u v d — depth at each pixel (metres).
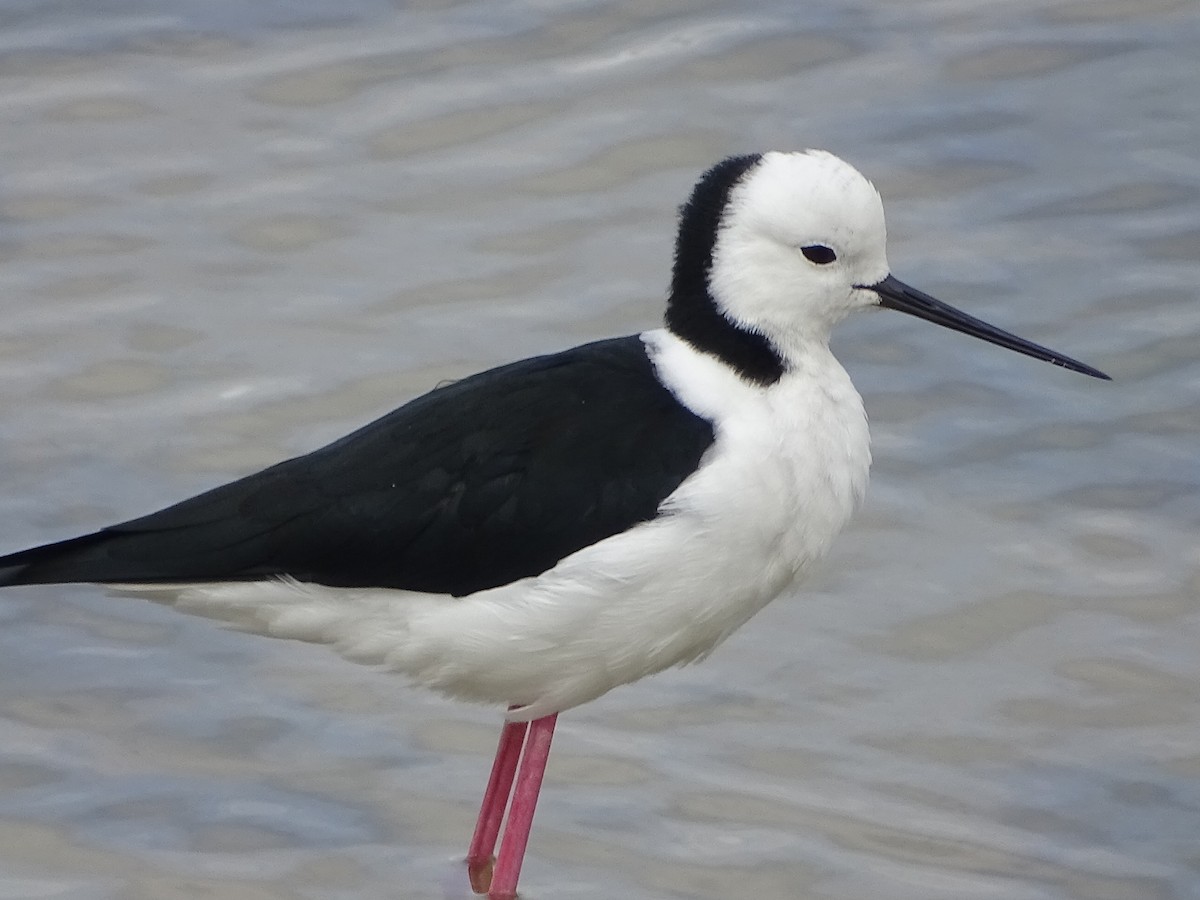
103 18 15.43
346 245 13.52
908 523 11.45
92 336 12.73
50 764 9.80
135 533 8.66
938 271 13.21
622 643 8.68
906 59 15.04
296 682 10.52
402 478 8.59
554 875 9.21
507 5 15.63
